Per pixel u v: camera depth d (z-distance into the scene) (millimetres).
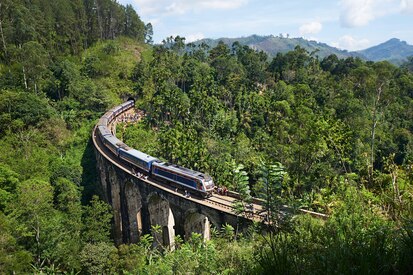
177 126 74000
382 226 7719
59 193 49062
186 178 35500
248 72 122688
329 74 111875
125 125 82625
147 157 43594
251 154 62594
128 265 31281
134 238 46875
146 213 41438
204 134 78312
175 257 14711
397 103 74250
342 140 37219
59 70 88812
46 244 36219
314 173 33781
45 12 111250
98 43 134875
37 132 64562
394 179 10047
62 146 66438
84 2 136500
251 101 92375
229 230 18672
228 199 33219
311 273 6422
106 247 35719
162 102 89312
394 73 95062
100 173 55969
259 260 8133
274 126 62062
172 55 129500
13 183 45125
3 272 29328
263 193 11773
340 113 68000
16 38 90750
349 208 10773
